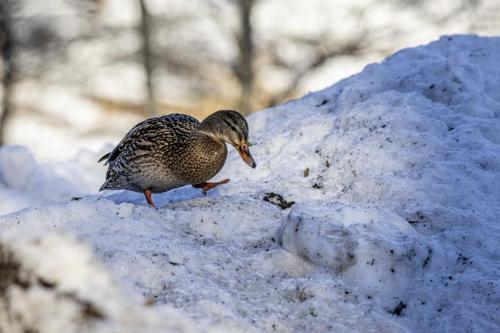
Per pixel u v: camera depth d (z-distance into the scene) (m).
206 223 8.62
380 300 7.41
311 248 7.82
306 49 35.62
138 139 9.73
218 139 9.72
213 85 36.66
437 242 8.07
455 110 11.09
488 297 7.30
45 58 36.50
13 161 15.01
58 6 36.97
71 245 4.24
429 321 7.23
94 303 4.06
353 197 9.49
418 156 9.88
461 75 11.77
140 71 37.12
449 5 34.84
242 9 33.44
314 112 12.36
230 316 6.64
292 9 35.72
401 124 10.52
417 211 8.74
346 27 35.22
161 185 9.84
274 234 8.54
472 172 9.48
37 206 8.61
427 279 7.62
